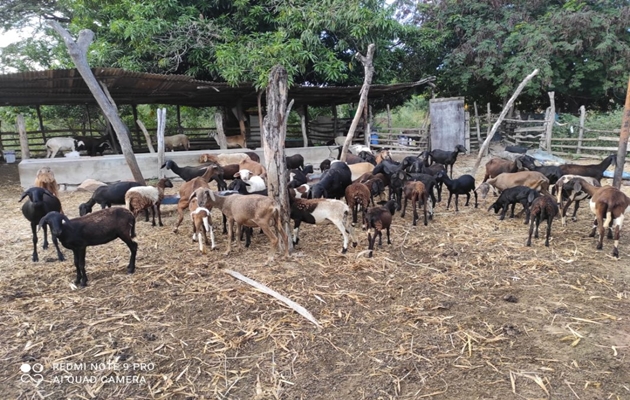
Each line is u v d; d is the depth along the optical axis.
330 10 14.39
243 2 14.85
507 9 18.92
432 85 17.25
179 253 6.31
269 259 5.86
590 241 6.59
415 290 5.01
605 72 17.44
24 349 3.87
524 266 5.65
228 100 17.47
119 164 12.10
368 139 17.16
